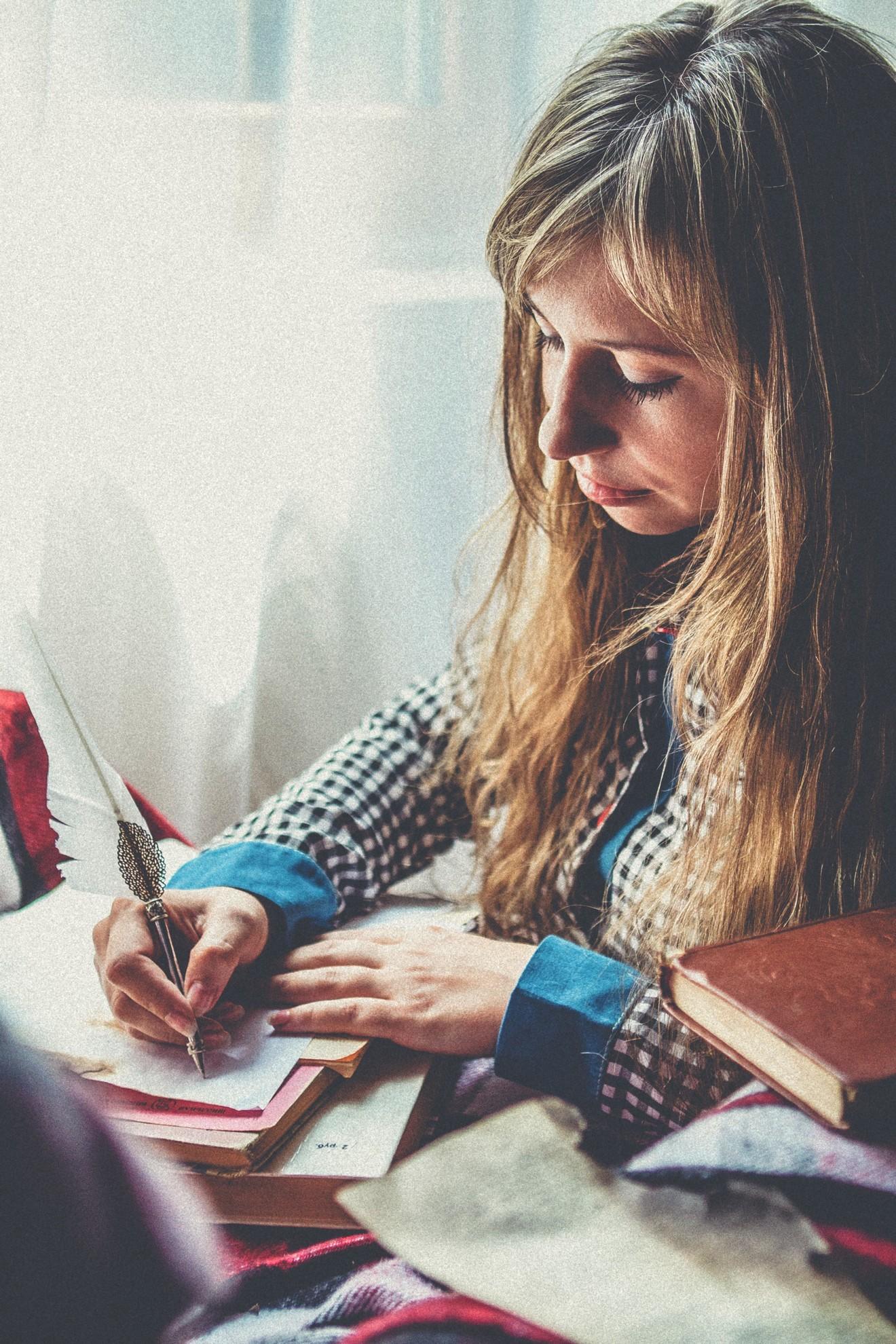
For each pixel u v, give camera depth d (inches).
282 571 51.3
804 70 29.2
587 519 38.4
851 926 24.0
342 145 46.5
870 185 29.4
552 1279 17.9
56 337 43.8
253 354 46.7
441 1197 19.6
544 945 31.3
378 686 53.0
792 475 29.9
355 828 39.0
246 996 32.0
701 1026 22.4
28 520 44.2
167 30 42.9
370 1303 23.0
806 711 31.6
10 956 33.2
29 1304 12.0
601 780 38.7
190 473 46.8
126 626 47.9
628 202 27.9
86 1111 13.5
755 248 28.4
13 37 40.1
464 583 51.4
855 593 31.4
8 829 36.0
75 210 43.2
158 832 41.1
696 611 32.8
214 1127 26.0
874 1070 19.5
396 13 45.5
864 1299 17.4
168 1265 13.4
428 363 49.3
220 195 44.7
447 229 47.8
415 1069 29.6
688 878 32.6
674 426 30.2
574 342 30.0
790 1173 19.2
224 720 49.9
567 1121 21.9
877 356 30.1
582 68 31.9
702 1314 17.2
